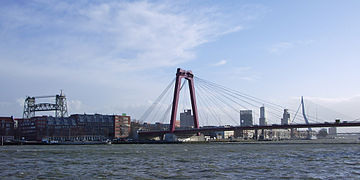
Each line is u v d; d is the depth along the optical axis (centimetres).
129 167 8081
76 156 11506
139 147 19538
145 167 8069
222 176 6625
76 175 6844
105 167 8119
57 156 11519
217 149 15988
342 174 6881
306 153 12500
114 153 13050
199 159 10106
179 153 12925
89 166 8344
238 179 6291
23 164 8856
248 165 8388
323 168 7775
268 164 8606
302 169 7606
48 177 6625
